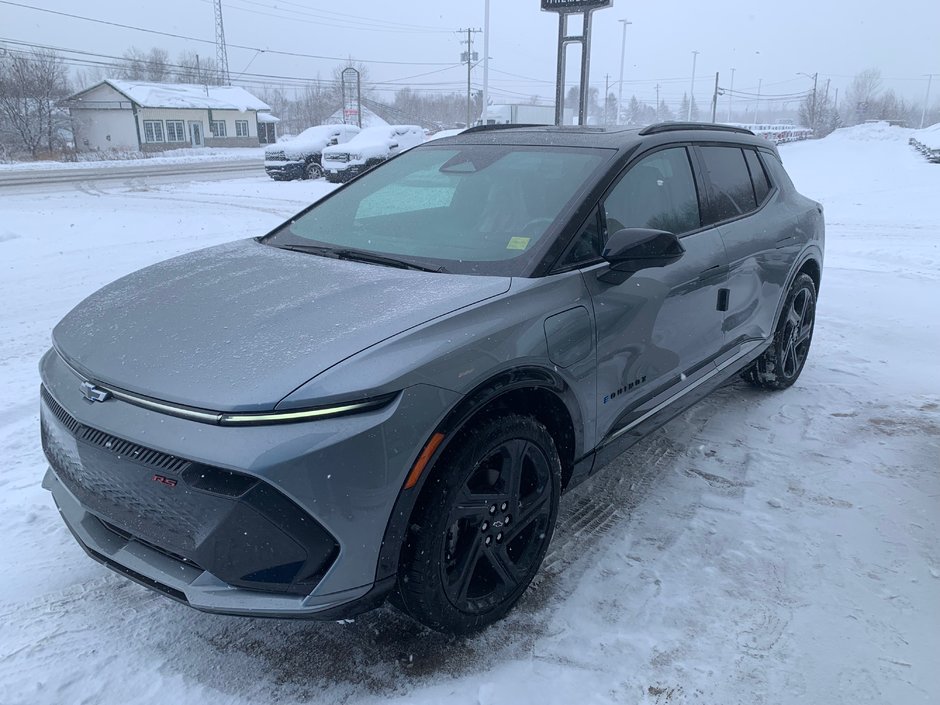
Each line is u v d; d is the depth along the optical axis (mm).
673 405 3434
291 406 1980
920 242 10711
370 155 23062
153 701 2211
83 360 2363
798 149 39594
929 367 5391
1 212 14711
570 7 14734
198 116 56688
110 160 42406
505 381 2352
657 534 3180
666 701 2246
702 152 3820
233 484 1979
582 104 15320
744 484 3645
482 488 2375
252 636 2527
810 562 2984
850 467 3828
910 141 38750
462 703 2223
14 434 4117
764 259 4086
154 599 2713
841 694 2285
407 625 2594
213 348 2236
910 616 2658
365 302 2438
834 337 6133
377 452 2035
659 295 3113
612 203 3053
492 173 3324
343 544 2037
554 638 2520
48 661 2357
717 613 2662
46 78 49875
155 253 9688
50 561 2918
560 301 2629
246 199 17859
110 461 2162
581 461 2867
